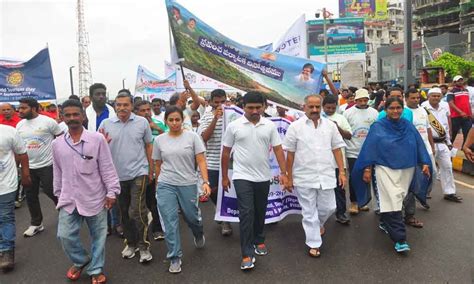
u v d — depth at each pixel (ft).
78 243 14.11
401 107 15.78
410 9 45.16
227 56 20.26
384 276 13.67
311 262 15.03
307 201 15.80
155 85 67.77
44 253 17.02
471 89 32.58
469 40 151.94
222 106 18.83
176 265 14.60
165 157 14.83
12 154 16.06
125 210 15.92
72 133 13.70
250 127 14.99
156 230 18.10
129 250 16.16
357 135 20.08
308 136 15.81
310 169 15.72
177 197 15.02
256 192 15.14
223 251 16.40
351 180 18.52
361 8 265.75
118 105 15.57
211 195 19.53
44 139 19.36
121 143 15.53
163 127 21.59
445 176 22.03
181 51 19.60
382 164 15.79
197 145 15.11
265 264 15.02
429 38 156.46
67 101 13.53
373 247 16.16
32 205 19.35
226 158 15.67
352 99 27.02
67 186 13.66
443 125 22.26
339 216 19.07
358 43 185.16
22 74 29.07
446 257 14.92
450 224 18.38
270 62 20.80
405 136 15.88
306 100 16.05
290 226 19.12
